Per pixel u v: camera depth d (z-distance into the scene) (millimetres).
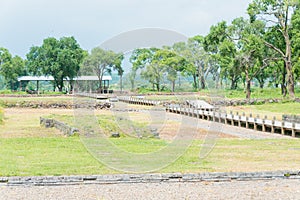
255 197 11562
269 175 13578
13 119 38531
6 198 11484
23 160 16078
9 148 18969
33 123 34812
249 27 61719
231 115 34812
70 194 11852
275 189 12352
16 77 109250
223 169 14633
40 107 54688
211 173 13445
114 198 11492
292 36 61875
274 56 63969
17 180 12789
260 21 61438
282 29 60438
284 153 18250
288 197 11578
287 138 25594
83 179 12977
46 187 12555
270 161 16312
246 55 61062
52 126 31391
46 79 101812
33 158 16500
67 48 98688
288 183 13039
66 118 32531
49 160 16062
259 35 62125
